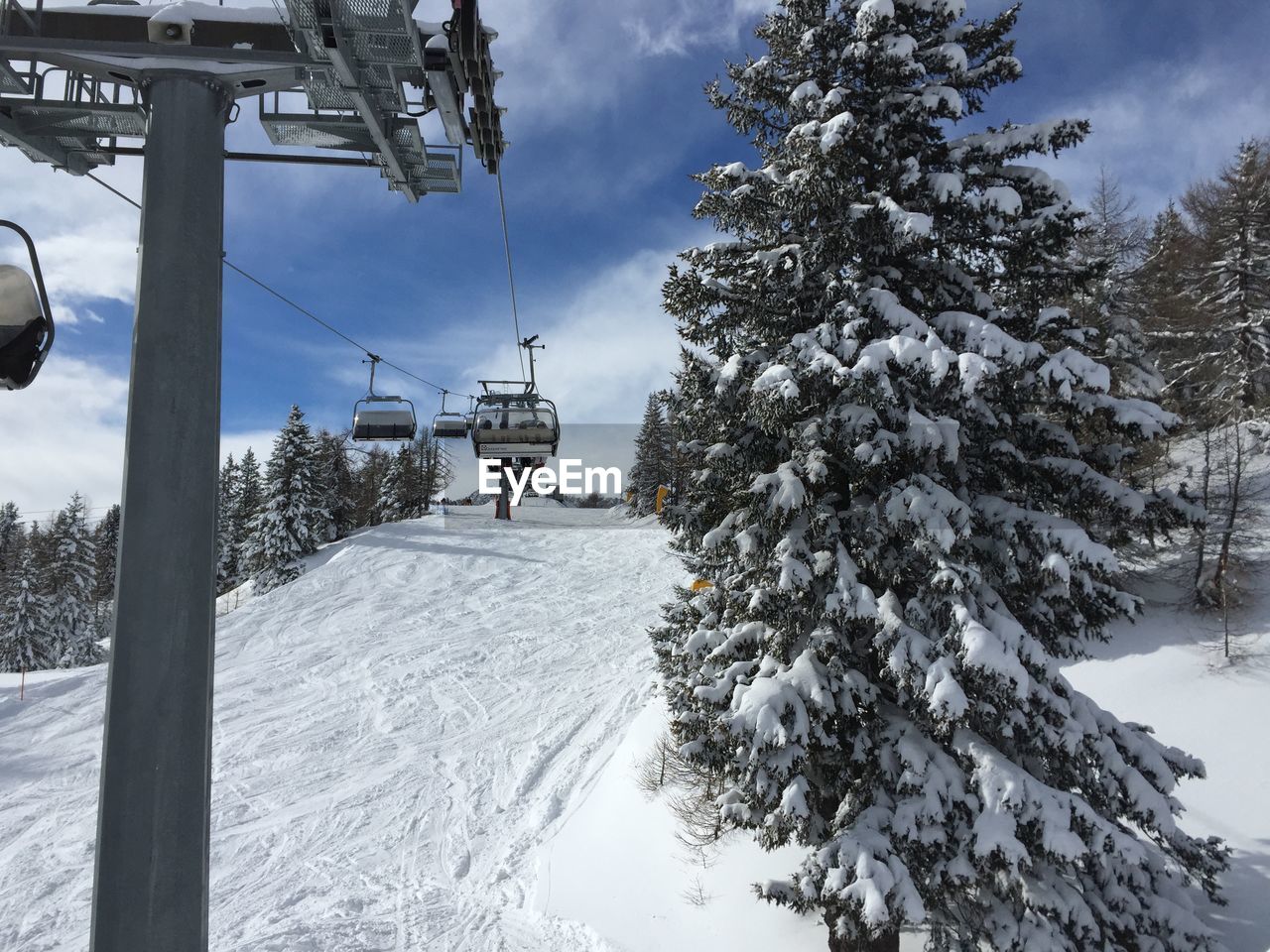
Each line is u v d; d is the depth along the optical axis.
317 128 5.71
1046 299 11.24
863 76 10.82
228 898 13.53
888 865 7.98
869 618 8.93
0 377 3.84
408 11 4.56
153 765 3.58
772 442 10.49
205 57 4.25
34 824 16.16
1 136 5.16
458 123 6.17
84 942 12.28
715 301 11.07
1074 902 8.19
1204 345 30.62
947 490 9.18
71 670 26.59
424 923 12.63
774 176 10.83
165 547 3.70
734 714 8.84
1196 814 13.88
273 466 44.59
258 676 26.23
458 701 23.94
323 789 18.22
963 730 8.94
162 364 3.83
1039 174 10.41
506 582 38.69
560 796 17.62
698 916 12.01
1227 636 17.97
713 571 13.06
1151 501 9.55
